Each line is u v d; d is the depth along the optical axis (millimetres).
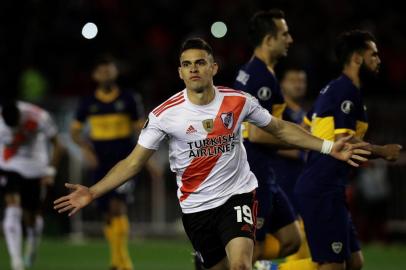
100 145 35344
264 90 23062
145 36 61031
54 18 60594
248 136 22922
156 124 18859
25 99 48344
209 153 18938
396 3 63094
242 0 62344
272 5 61844
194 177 19188
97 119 35250
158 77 57781
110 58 35219
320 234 21781
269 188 23281
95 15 60812
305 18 61375
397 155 20672
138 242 45125
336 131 21562
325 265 21906
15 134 33562
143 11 62062
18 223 33031
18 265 32438
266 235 23938
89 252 40438
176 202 46312
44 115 33969
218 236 19562
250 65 23406
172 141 19094
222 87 19188
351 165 19984
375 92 56250
